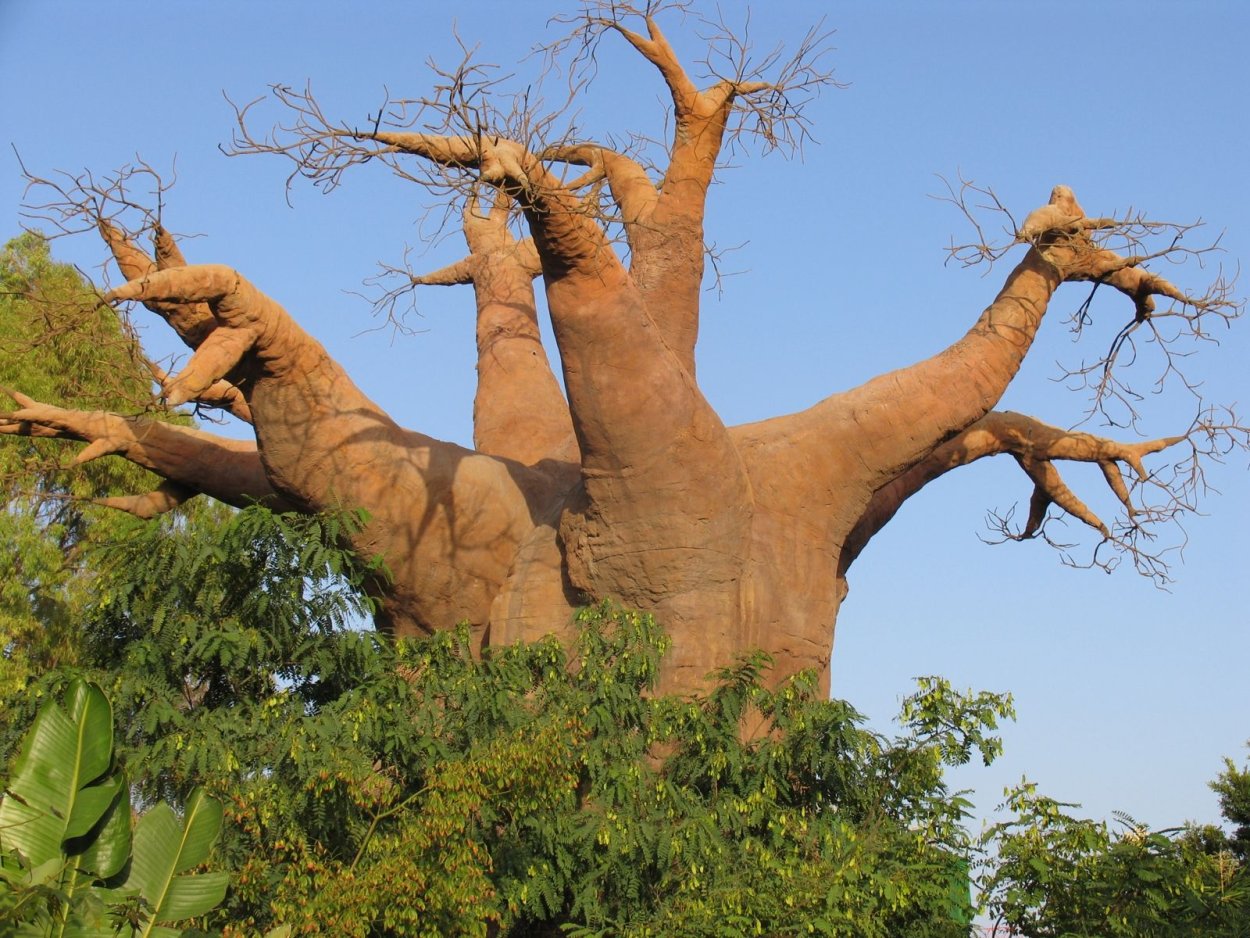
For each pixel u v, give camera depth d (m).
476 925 10.06
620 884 11.50
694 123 16.09
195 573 11.71
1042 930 11.15
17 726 11.12
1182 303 16.52
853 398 15.59
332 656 11.92
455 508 14.68
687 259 16.39
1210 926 10.87
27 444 22.75
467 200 12.13
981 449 17.86
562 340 13.60
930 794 12.28
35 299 13.11
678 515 13.88
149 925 9.45
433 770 10.70
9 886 8.82
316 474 13.96
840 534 15.44
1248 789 20.38
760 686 12.98
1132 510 17.73
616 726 12.40
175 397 12.23
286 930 9.65
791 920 10.70
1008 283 16.41
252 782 10.61
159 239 13.10
